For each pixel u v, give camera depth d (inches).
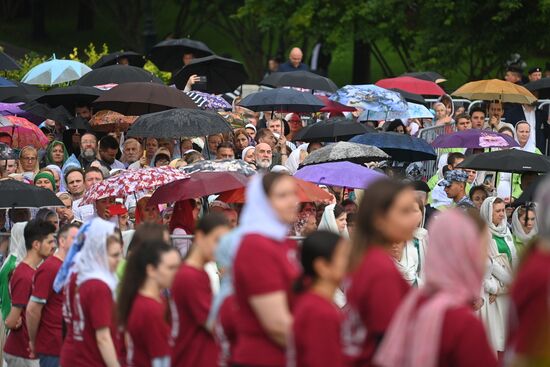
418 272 1195.9
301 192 1242.0
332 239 653.9
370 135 1680.6
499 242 1327.5
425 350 592.4
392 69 3516.2
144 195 1385.3
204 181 1206.3
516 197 1689.2
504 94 1982.0
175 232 1195.9
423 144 1676.9
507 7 2568.9
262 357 666.8
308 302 636.1
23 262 1040.2
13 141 1669.5
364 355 635.5
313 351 626.8
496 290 1315.2
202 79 1886.1
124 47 3622.0
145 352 804.0
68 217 1333.7
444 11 2679.6
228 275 763.4
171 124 1440.7
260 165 1514.5
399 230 645.3
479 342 591.2
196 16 3457.2
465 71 3038.9
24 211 1277.1
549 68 2492.6
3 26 4018.2
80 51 3858.3
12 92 1834.4
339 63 3688.5
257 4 2945.4
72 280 871.7
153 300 807.1
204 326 791.1
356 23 2851.9
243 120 1900.8
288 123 1968.5
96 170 1376.7
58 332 975.0
